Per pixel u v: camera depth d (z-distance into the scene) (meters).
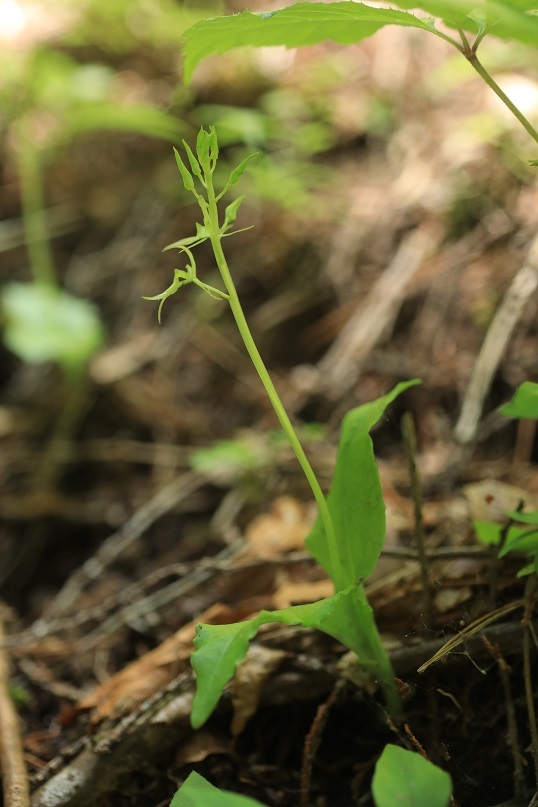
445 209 2.84
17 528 2.77
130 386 3.08
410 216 2.92
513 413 1.19
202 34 1.23
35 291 3.13
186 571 1.92
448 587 1.53
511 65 2.92
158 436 2.97
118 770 1.47
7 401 3.26
